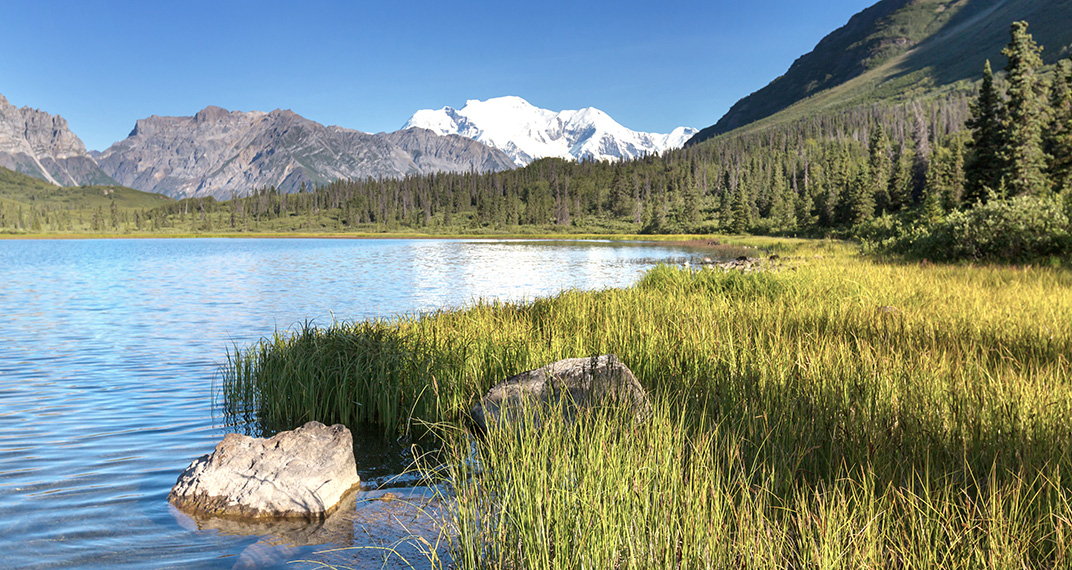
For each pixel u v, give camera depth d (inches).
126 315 810.8
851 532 145.3
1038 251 1016.2
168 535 198.2
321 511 212.4
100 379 442.6
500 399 286.4
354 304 927.0
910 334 381.7
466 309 554.9
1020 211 1051.3
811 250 1984.5
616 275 1501.0
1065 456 178.7
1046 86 1925.4
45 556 184.1
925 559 138.9
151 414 349.7
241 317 791.7
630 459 172.4
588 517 149.1
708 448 187.6
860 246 1877.5
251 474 226.5
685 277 735.1
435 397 316.2
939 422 214.5
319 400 339.9
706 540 144.5
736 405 247.6
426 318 476.7
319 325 712.4
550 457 185.0
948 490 169.2
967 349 329.1
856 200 3567.9
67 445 293.1
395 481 245.3
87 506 222.1
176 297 1032.2
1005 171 1813.5
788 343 343.3
